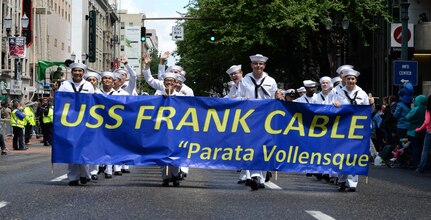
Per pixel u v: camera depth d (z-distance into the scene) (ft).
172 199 31.12
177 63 191.01
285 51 126.21
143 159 38.14
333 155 38.09
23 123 88.53
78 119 38.06
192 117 38.14
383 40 125.59
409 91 60.44
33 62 200.75
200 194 33.71
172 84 39.14
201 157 38.09
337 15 118.73
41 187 35.78
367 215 26.96
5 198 30.45
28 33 187.32
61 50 248.32
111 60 375.25
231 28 117.80
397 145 61.87
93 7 308.19
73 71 39.19
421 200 33.14
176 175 38.01
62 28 250.16
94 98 38.17
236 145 38.01
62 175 44.32
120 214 25.80
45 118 101.14
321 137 38.11
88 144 37.99
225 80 156.66
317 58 128.88
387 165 61.05
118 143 38.17
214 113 38.09
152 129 38.17
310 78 134.62
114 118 38.14
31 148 93.35
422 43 100.17
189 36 141.18
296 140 38.06
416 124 56.95
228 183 40.86
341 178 38.09
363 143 38.17
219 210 27.58
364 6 116.37
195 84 209.97
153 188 36.37
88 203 29.01
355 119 38.22
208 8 127.75
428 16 115.24
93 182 39.99
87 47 293.02
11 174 45.32
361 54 144.77
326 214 26.86
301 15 110.32
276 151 38.01
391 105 63.21
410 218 26.40
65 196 31.58
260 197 32.81
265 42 115.96
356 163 37.96
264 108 38.01
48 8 223.30
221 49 131.95
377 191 37.68
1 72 168.35
